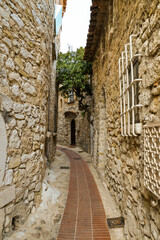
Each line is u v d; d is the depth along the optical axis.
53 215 2.74
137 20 1.92
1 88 2.02
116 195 3.05
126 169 2.39
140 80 1.77
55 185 4.25
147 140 1.55
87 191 3.88
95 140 6.50
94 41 5.58
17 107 2.35
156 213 1.38
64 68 8.70
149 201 1.55
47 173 4.81
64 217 2.71
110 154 3.73
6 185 2.07
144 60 1.69
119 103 2.92
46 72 3.51
